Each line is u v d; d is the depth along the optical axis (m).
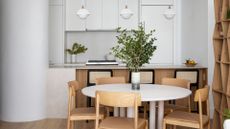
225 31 3.89
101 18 7.08
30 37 4.88
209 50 5.22
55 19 7.05
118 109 3.71
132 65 3.46
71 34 7.45
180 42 7.18
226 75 3.94
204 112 4.96
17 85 4.89
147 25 7.10
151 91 3.38
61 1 7.02
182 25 7.02
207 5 5.25
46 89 5.19
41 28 5.00
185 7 6.77
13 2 4.80
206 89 3.11
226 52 3.92
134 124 2.85
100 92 2.89
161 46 7.15
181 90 3.47
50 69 5.20
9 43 4.85
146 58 3.37
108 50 7.48
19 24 4.82
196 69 5.20
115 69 5.32
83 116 3.41
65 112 5.23
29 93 4.94
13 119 4.93
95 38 7.49
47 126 4.64
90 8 7.06
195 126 3.07
